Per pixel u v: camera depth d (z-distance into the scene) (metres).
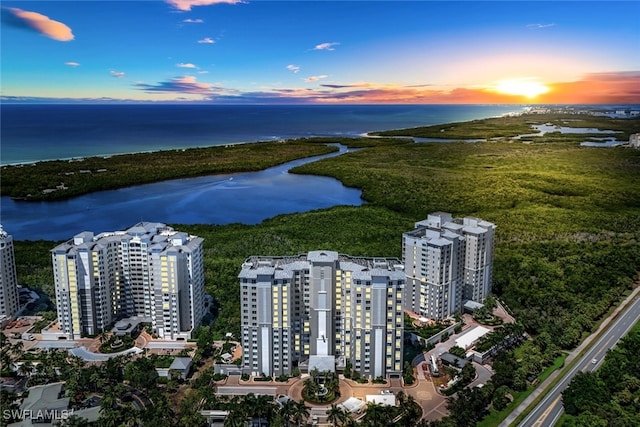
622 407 173.62
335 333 192.75
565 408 172.00
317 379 180.38
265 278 180.12
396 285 181.50
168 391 181.00
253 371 189.50
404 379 187.00
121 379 186.38
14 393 178.00
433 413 169.62
